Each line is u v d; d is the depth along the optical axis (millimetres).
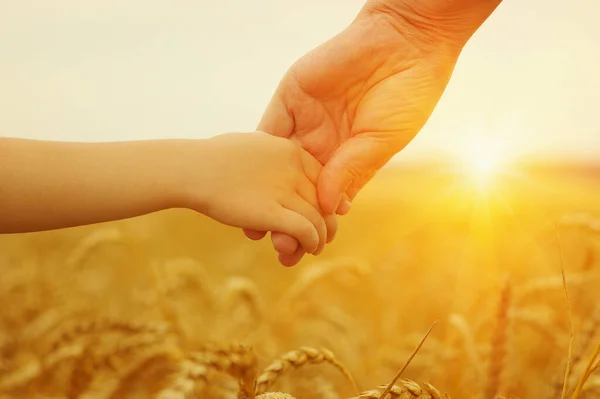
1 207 537
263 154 595
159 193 556
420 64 646
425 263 1120
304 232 586
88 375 618
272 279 1308
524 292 735
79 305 873
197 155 570
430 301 972
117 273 1016
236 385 559
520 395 636
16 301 906
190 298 843
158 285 750
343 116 674
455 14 632
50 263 1177
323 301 889
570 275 737
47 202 542
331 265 859
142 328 631
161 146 565
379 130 646
